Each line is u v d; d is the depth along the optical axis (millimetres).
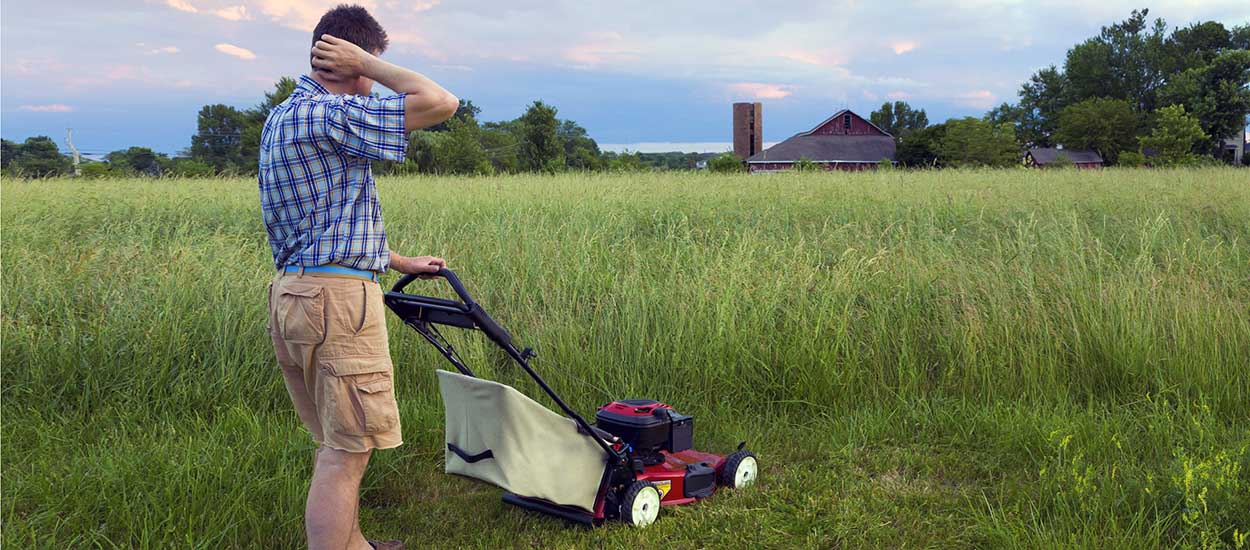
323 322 2707
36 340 4988
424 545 3447
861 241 7996
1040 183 14906
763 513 3678
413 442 4309
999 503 3666
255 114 34844
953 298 5777
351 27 2814
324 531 2799
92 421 4500
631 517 3523
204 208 11430
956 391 5059
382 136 2682
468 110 52812
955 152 58312
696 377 5094
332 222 2717
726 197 12742
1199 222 9094
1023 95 96500
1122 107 72938
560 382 5051
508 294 6082
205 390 4789
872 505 3730
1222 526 3273
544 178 17625
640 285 5957
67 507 3473
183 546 3191
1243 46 88938
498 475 3268
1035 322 5242
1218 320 5105
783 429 4660
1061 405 4602
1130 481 3609
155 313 5109
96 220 10320
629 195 12711
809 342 5109
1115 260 6750
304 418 3080
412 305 3248
